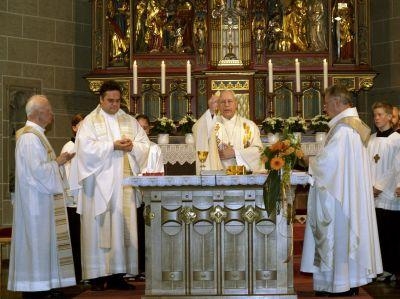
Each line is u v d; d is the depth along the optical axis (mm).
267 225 6773
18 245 7359
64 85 13133
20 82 12539
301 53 12766
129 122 8031
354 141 7098
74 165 7707
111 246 7676
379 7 13352
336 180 7000
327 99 7277
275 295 6715
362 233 7078
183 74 12773
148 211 6812
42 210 7320
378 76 13305
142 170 7980
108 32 12945
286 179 6602
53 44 13016
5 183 12250
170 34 13000
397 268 8758
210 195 6785
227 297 6730
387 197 8734
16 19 12539
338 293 7168
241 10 12742
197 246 6797
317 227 7094
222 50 12750
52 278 7402
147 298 6730
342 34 12828
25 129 7383
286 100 12758
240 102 12547
